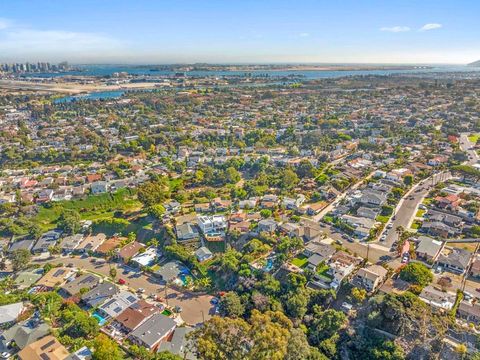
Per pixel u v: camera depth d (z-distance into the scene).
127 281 135.62
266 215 161.50
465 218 151.50
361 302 108.44
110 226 172.25
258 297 112.06
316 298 111.62
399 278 115.69
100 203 193.25
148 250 154.62
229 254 135.75
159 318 111.38
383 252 133.00
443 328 92.75
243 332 75.81
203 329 80.44
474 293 107.62
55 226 176.12
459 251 128.00
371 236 142.00
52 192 194.50
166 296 126.38
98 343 93.31
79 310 115.25
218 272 135.00
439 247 129.75
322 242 139.38
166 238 157.38
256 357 70.31
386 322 96.00
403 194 177.88
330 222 156.25
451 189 177.12
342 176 198.88
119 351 97.56
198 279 133.75
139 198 182.12
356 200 170.50
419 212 160.50
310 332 100.88
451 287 111.25
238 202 182.62
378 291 110.25
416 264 116.00
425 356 87.31
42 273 141.75
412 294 100.38
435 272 119.81
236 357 72.31
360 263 124.81
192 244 151.88
